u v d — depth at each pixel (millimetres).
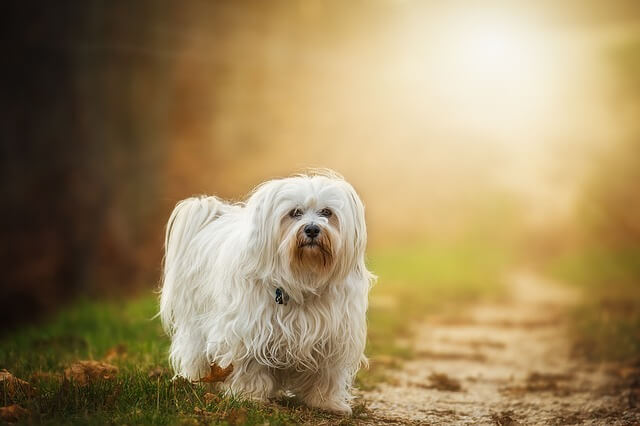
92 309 11008
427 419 5980
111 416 4812
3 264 19922
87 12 20344
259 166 26266
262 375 5430
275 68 27344
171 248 6051
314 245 5152
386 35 31109
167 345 7816
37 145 20578
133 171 19906
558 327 12055
